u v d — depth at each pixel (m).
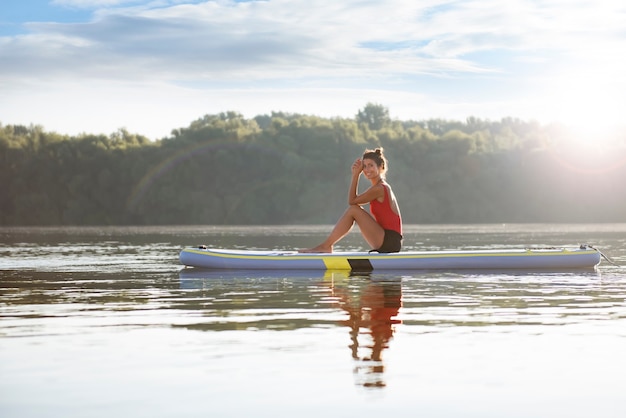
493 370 4.19
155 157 74.12
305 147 74.69
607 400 3.62
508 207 74.56
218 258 11.80
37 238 29.33
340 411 3.44
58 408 3.50
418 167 76.19
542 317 6.20
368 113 103.38
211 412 3.43
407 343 4.95
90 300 7.46
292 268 11.55
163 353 4.64
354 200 11.62
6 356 4.57
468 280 9.75
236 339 5.12
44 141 76.00
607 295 7.91
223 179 73.94
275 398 3.64
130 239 27.77
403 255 11.55
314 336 5.22
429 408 3.49
